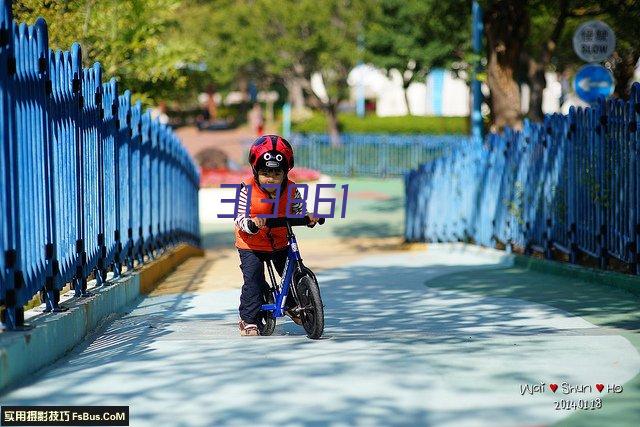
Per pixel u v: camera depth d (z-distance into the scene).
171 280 20.94
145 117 20.56
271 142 12.04
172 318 14.86
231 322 14.21
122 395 9.02
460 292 17.48
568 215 20.11
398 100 96.44
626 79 26.25
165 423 8.05
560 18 29.64
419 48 62.19
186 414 8.29
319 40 73.88
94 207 15.05
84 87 14.40
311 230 41.72
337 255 28.66
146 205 20.53
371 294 17.55
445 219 30.11
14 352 9.50
